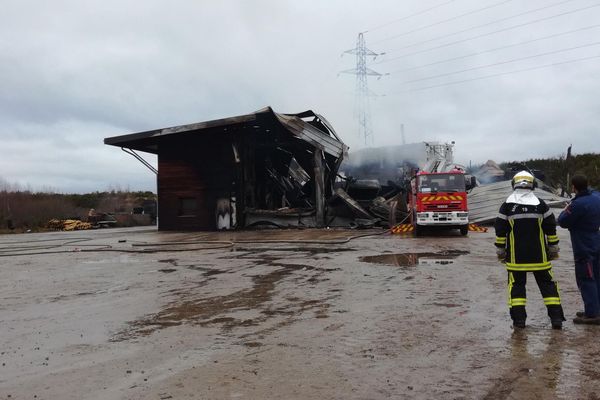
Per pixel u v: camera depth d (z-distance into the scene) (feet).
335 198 96.32
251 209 97.04
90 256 52.54
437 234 72.64
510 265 18.99
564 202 94.38
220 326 20.52
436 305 23.30
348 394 12.72
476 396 12.34
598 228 19.26
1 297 28.94
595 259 19.39
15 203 148.56
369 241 62.85
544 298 18.95
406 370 14.39
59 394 13.21
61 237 92.94
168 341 18.37
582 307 22.17
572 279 29.76
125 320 22.15
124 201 204.54
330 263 40.83
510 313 19.31
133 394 13.07
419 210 68.64
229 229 95.40
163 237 80.43
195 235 83.51
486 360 15.06
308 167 108.68
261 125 99.66
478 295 25.50
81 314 23.68
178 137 99.19
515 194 19.43
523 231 18.84
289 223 95.14
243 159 98.58
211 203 97.04
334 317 21.50
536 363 14.64
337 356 15.93
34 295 29.43
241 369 14.89
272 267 39.45
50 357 16.66
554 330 18.38
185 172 98.94
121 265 43.68
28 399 12.91
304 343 17.54
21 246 69.21
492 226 86.99
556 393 12.37
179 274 36.88
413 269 35.83
